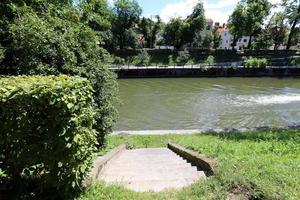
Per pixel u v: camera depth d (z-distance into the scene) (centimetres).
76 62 912
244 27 6850
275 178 512
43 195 483
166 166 738
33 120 444
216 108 2614
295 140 988
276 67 5094
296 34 6969
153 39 8200
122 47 7150
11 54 866
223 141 1007
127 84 4162
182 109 2573
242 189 481
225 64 5631
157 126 2075
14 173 476
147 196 479
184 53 6519
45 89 438
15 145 452
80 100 475
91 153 511
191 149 880
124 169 711
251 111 2506
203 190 484
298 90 3619
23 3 1184
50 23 953
